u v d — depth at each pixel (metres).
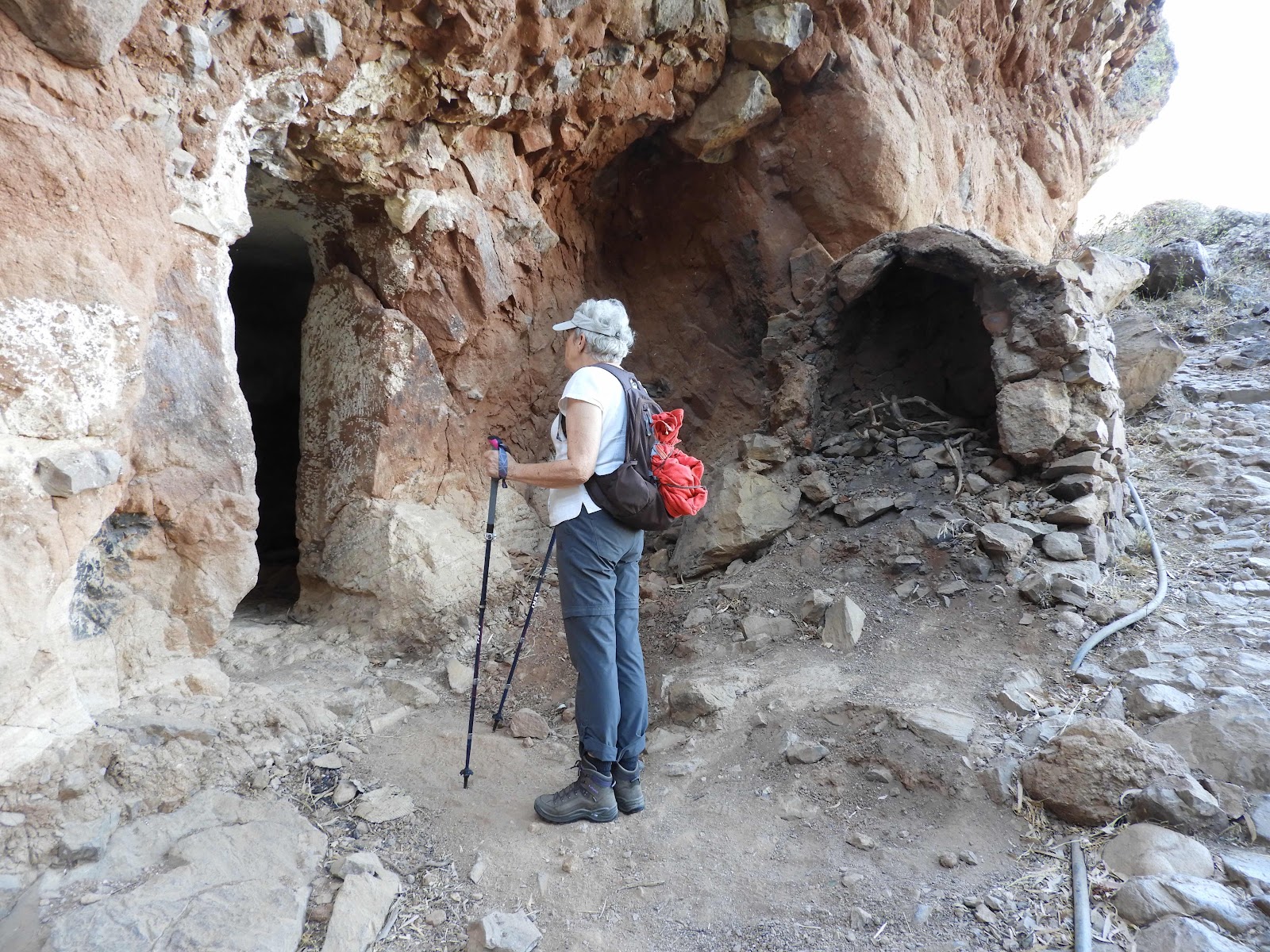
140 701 2.83
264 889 2.26
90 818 2.35
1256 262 9.00
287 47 3.11
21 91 2.33
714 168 5.36
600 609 2.62
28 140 2.29
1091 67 8.26
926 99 5.62
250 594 4.80
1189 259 8.50
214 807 2.57
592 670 2.62
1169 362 5.82
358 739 3.14
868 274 4.50
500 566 4.31
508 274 4.49
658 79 4.65
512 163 4.43
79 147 2.41
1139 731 2.73
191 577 3.01
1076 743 2.52
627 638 2.77
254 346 5.95
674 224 5.62
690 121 5.05
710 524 4.48
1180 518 4.45
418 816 2.73
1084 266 5.48
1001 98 7.07
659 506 2.62
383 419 4.02
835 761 2.83
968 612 3.55
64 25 2.33
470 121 3.97
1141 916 2.05
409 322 4.12
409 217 3.91
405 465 4.13
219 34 2.93
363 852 2.50
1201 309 8.02
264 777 2.77
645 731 2.84
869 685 3.17
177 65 2.78
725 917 2.26
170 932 2.04
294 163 3.64
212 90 2.92
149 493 2.82
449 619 3.91
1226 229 10.25
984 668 3.19
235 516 3.08
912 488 4.32
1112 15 7.71
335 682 3.51
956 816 2.53
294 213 4.16
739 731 3.12
